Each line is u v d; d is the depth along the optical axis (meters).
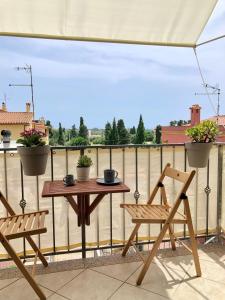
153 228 2.85
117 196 2.73
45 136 2.38
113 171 2.38
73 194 2.11
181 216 2.42
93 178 2.59
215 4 2.26
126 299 2.01
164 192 2.58
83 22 2.39
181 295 2.05
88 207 2.38
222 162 2.93
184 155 2.81
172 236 2.71
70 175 2.34
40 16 2.27
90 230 2.72
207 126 2.63
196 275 2.30
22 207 2.52
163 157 2.76
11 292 2.10
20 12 2.20
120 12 2.29
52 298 2.02
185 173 2.24
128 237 2.79
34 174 2.31
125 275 2.31
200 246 2.84
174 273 2.34
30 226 2.08
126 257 2.60
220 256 2.63
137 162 2.72
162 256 2.62
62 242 2.65
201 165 2.65
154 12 2.31
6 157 2.47
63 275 2.31
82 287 2.15
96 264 2.48
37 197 2.56
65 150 2.57
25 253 2.61
